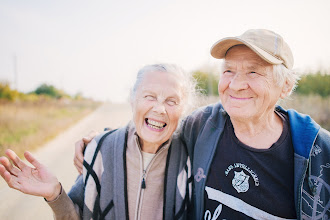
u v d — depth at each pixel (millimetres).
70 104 24875
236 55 1312
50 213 2977
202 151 1549
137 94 1471
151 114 1423
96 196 1499
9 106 14875
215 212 1418
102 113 18156
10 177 1245
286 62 1301
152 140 1428
